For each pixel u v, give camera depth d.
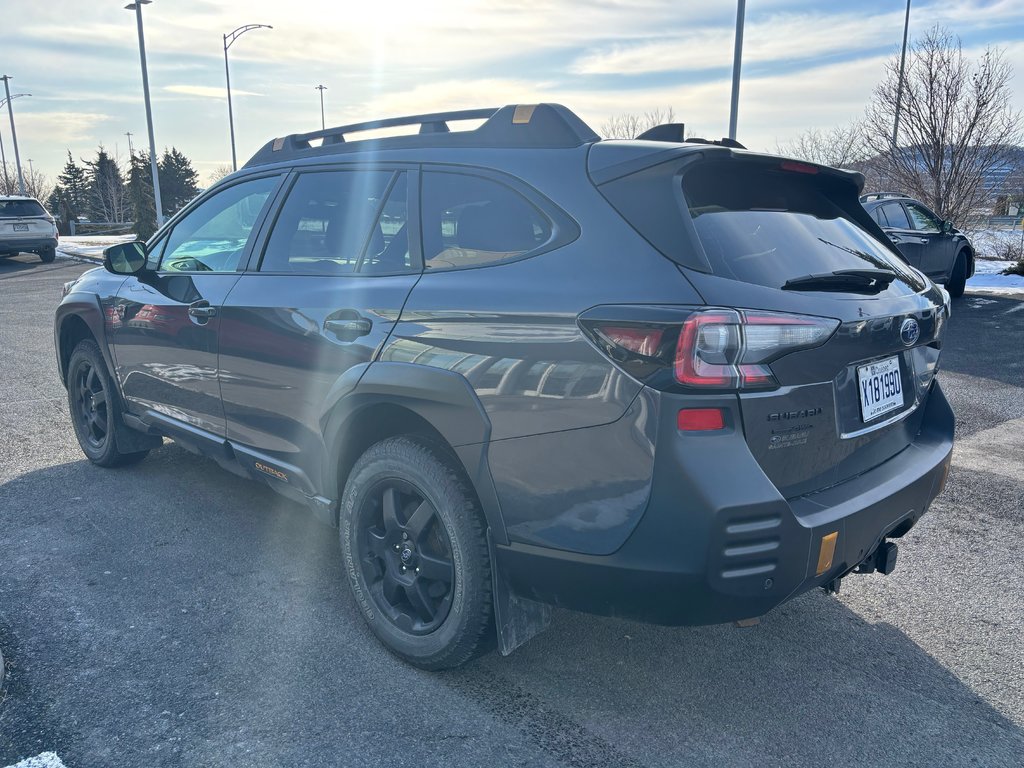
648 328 2.19
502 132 2.87
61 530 4.12
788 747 2.53
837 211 3.05
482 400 2.55
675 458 2.17
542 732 2.58
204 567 3.72
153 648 3.04
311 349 3.16
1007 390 7.35
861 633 3.22
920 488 2.78
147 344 4.20
